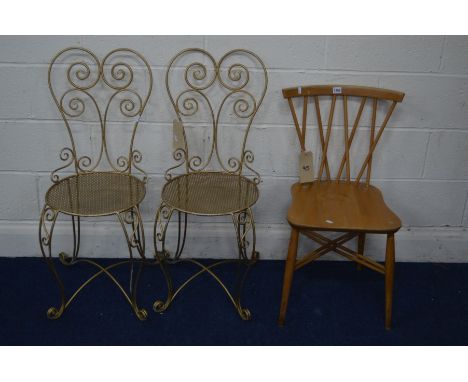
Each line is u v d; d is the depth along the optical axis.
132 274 2.11
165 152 2.19
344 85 2.00
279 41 2.01
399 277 2.25
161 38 2.01
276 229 2.33
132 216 2.06
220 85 2.07
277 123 2.14
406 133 2.15
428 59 2.02
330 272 2.28
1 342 1.83
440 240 2.31
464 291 2.16
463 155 2.19
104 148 2.17
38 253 2.34
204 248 2.34
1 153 2.17
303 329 1.93
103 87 2.07
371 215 1.81
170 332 1.91
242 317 1.97
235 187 2.03
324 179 2.23
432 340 1.89
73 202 1.88
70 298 2.07
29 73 2.05
